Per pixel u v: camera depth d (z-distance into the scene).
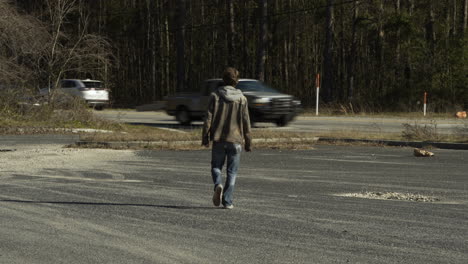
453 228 8.18
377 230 8.06
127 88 86.12
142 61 88.19
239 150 9.53
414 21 54.94
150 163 15.66
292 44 77.56
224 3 75.88
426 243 7.38
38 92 28.34
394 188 11.67
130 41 85.06
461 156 17.36
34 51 27.89
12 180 12.61
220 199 9.42
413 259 6.68
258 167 14.97
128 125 29.11
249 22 73.56
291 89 74.56
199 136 21.06
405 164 15.54
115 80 82.62
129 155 17.44
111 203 10.06
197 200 10.37
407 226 8.30
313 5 65.81
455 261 6.61
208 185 12.08
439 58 49.56
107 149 18.94
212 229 8.16
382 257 6.76
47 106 27.70
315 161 16.22
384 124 31.19
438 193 11.08
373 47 68.12
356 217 8.91
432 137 21.27
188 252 6.99
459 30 50.28
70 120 27.70
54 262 6.61
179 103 31.23
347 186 11.92
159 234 7.88
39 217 8.91
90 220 8.73
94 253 6.96
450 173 13.80
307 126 29.66
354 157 17.17
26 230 8.09
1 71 26.47
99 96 46.56
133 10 79.38
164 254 6.90
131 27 80.81
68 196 10.70
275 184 12.20
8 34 27.08
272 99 28.06
